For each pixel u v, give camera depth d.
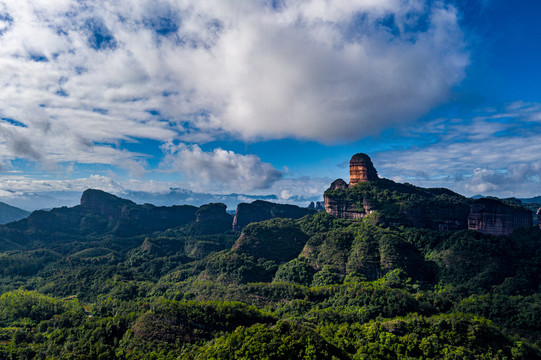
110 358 144.25
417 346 133.75
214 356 126.38
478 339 133.75
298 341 123.31
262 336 127.25
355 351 136.62
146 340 152.88
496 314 157.38
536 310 151.00
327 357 119.56
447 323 140.00
